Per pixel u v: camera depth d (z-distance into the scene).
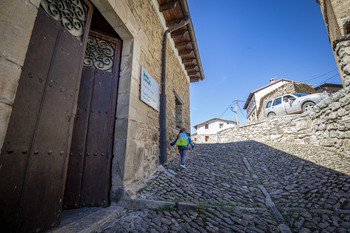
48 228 1.70
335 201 2.55
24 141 1.54
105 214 2.15
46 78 1.78
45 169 1.72
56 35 1.94
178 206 2.45
